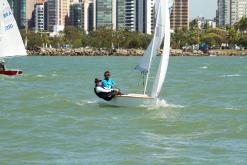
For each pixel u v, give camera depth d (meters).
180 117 59.97
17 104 71.56
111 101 66.88
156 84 65.31
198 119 58.38
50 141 45.84
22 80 117.25
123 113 62.22
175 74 150.12
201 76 139.75
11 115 61.41
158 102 68.19
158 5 64.31
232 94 89.88
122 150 42.50
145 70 65.56
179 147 43.78
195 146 44.25
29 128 52.34
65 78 128.12
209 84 111.88
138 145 44.38
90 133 49.91
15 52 126.69
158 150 42.59
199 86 106.50
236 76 139.50
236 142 46.03
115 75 143.50
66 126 53.69
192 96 85.81
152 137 48.12
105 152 41.81
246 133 50.22
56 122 56.12
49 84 108.88
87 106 68.44
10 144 44.56
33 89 94.69
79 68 184.62
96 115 61.06
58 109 66.62
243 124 55.16
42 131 50.69
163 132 50.81
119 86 105.56
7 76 124.81
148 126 54.00
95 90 66.69
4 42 125.81
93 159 39.56
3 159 39.44
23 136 48.03
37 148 43.06
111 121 56.81
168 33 64.31
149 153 41.56
